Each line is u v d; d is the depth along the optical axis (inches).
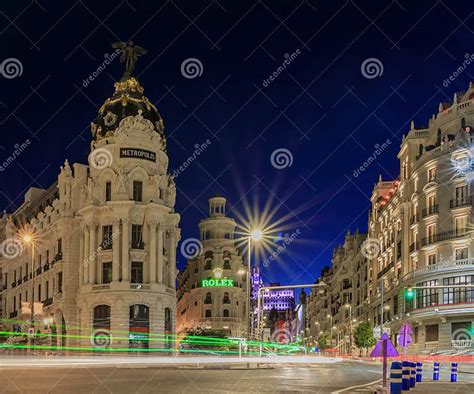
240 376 1084.5
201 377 1037.8
